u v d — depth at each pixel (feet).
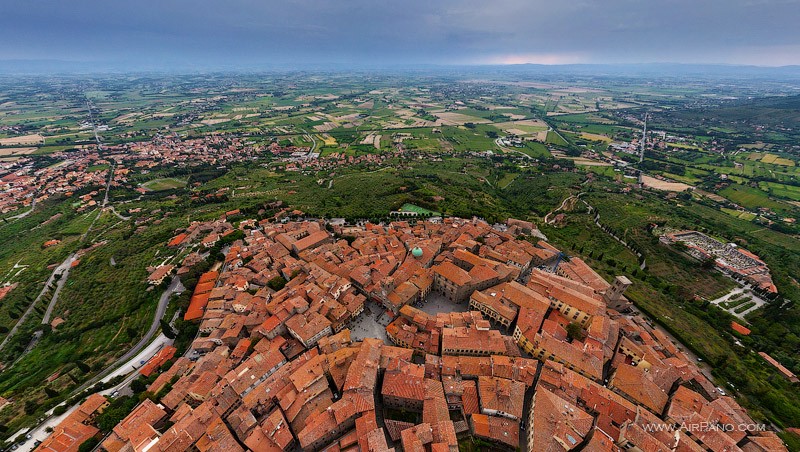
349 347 387.96
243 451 298.15
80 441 340.80
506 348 381.19
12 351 519.60
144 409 350.02
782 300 545.44
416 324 417.49
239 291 513.45
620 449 288.51
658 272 649.20
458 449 286.87
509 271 510.58
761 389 375.86
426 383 338.54
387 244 609.42
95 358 476.13
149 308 558.97
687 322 482.69
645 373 345.10
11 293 652.07
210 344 437.58
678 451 275.80
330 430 305.53
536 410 302.04
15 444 361.71
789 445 318.24
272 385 346.74
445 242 620.08
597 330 381.19
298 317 426.51
